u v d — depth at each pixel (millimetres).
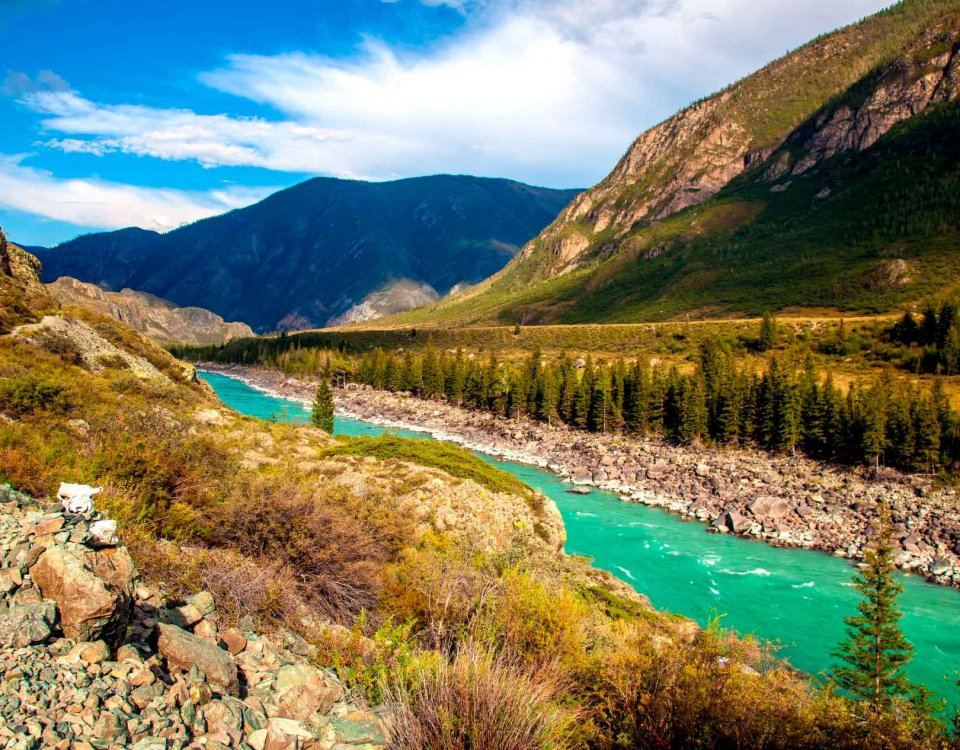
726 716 8164
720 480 65375
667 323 189000
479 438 98625
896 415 66750
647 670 9117
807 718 8234
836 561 42656
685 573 39031
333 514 14633
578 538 46125
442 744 6410
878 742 8062
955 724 9641
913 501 54844
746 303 198875
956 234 181250
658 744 7945
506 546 21812
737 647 9375
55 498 10148
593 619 14562
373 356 166750
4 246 45719
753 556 43062
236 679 6465
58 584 5570
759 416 83750
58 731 4312
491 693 6941
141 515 10922
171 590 8539
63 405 22594
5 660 4785
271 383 171000
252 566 10688
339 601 11938
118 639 5793
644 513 55125
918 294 155625
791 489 61250
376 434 97500
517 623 10500
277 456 31312
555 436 97750
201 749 4977
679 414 91688
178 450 15797
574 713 8125
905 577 39781
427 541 17500
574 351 167500
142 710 5047
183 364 52844
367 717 6891
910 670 27062
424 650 10055
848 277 183750
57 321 38312
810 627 31266
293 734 5910
